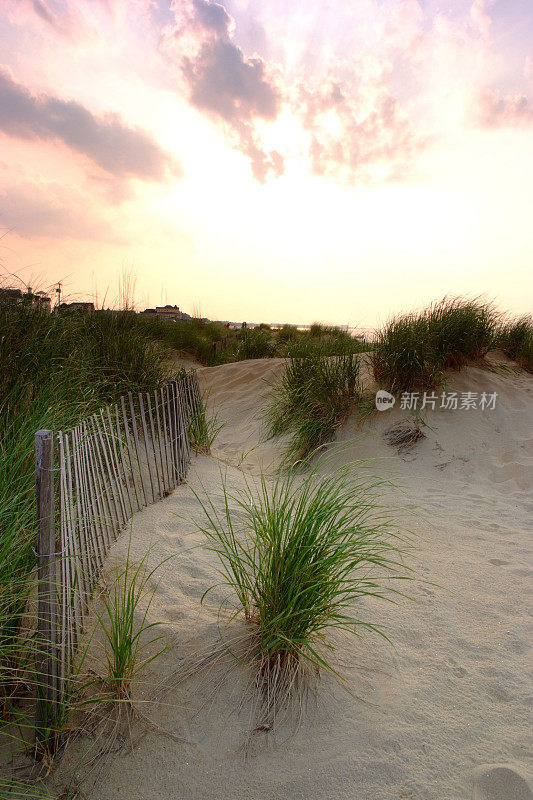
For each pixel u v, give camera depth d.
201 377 10.01
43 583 1.87
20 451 2.71
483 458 5.53
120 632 2.12
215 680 2.18
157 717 2.02
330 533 2.46
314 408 6.28
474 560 3.60
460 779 1.85
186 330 12.43
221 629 2.47
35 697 2.02
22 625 2.22
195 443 5.44
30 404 3.37
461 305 7.24
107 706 2.03
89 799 1.71
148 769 1.83
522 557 3.67
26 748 1.85
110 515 3.15
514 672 2.44
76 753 1.86
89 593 2.49
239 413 7.95
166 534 3.42
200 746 1.92
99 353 5.28
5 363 3.69
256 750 1.92
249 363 10.23
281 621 2.21
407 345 6.30
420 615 2.86
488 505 4.67
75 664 2.14
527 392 6.77
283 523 2.45
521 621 2.87
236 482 4.79
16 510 2.38
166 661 2.27
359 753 1.93
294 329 15.04
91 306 6.00
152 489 3.88
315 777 1.83
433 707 2.19
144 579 2.84
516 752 1.98
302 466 5.55
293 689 2.16
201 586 2.85
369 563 3.40
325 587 2.34
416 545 3.79
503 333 8.32
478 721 2.13
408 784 1.82
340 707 2.13
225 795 1.76
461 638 2.68
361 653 2.48
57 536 2.12
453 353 6.94
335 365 6.59
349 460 5.55
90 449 2.87
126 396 4.83
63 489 2.19
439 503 4.68
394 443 5.77
